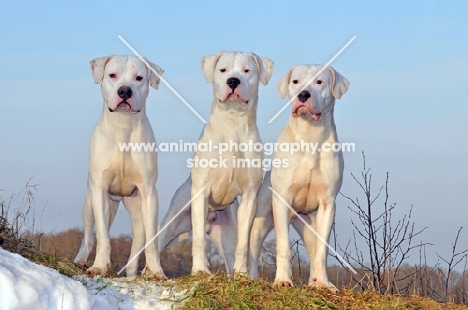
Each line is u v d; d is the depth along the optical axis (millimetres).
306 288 8797
